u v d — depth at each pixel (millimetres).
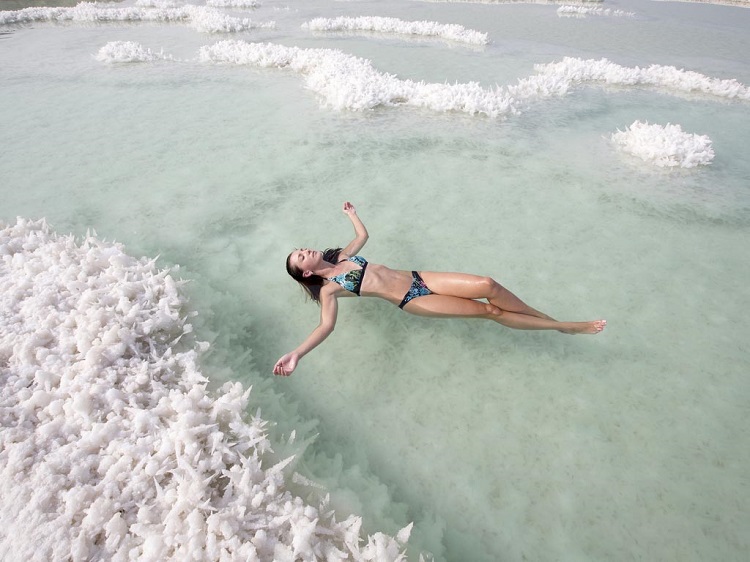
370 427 3387
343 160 6828
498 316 3795
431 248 5070
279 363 3178
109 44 12008
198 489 2574
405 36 14883
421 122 8156
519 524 2828
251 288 4617
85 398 3004
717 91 10016
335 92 8734
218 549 2355
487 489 3010
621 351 3912
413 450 3236
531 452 3209
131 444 2828
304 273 3955
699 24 17859
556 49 13461
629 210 5754
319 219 5570
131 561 2303
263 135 7609
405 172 6539
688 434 3283
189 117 8320
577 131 7984
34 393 3041
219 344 3938
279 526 2527
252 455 2908
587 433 3312
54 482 2598
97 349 3357
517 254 4996
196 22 15562
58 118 8242
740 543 2699
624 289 4547
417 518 2848
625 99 9648
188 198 5957
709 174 6676
